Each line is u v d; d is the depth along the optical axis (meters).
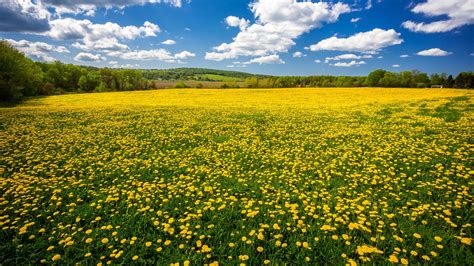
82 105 30.58
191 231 4.46
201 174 7.54
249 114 21.14
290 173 7.33
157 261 3.91
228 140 11.89
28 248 4.19
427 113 18.27
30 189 6.32
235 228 4.77
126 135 13.02
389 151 9.15
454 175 6.57
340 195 5.94
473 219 4.69
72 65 83.44
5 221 4.73
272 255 3.98
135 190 6.43
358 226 4.49
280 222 4.82
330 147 10.34
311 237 4.34
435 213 5.02
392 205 5.39
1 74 35.84
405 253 3.94
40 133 13.30
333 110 23.45
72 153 9.81
